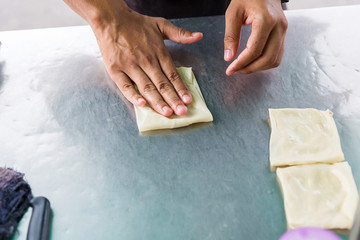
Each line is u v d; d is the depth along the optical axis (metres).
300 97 1.03
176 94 1.00
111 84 1.09
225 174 0.86
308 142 0.90
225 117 0.99
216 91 1.06
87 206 0.81
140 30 1.10
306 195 0.79
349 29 1.23
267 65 1.06
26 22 2.51
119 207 0.80
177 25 1.28
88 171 0.87
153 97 0.99
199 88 1.07
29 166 0.89
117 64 1.06
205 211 0.79
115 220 0.78
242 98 1.04
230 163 0.88
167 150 0.91
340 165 0.84
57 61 1.17
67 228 0.77
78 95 1.06
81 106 1.03
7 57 1.18
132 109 1.02
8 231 0.74
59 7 2.61
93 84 1.09
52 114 1.01
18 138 0.95
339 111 0.99
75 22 2.49
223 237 0.75
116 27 1.08
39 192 0.83
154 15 1.45
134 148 0.92
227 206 0.80
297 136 0.92
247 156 0.89
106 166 0.88
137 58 1.05
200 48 1.20
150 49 1.07
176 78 1.03
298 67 1.12
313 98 1.03
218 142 0.93
